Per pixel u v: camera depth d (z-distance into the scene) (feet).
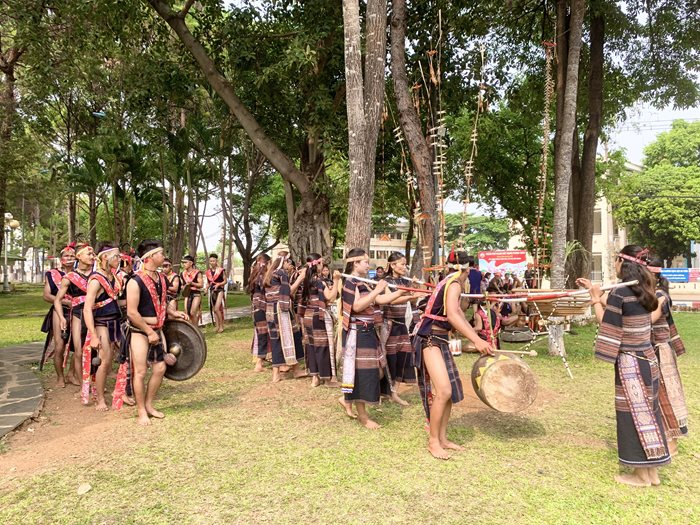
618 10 41.98
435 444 12.94
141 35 44.29
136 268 16.42
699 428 15.28
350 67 24.64
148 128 47.50
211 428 15.17
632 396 11.15
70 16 40.29
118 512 9.98
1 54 66.39
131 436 14.46
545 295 14.29
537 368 24.18
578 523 9.49
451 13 38.09
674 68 45.78
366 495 10.64
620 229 127.34
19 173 77.25
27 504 10.35
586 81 48.14
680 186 113.29
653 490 10.94
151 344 16.05
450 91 42.96
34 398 18.43
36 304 68.54
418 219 27.32
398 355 18.22
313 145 46.96
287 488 10.98
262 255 24.41
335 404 18.01
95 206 72.49
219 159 71.61
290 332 21.49
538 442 13.93
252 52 41.11
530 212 68.33
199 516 9.81
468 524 9.45
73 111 74.38
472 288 21.86
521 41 48.93
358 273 16.01
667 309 13.23
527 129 64.34
